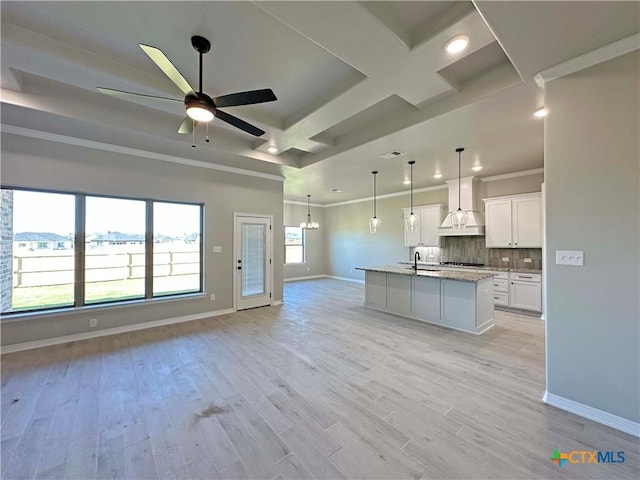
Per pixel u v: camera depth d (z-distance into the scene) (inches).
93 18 80.1
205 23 81.3
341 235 392.8
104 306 157.5
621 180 76.9
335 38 78.7
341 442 74.4
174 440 75.5
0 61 92.4
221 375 111.3
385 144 156.5
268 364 121.0
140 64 101.1
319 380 107.0
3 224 138.4
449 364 120.2
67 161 147.8
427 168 209.3
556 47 77.0
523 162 192.1
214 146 163.2
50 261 148.4
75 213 153.8
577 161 83.4
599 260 80.4
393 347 139.6
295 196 347.9
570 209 84.9
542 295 191.9
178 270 190.4
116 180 162.2
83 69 95.0
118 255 167.9
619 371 77.8
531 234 205.8
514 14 66.2
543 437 75.2
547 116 88.4
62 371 114.8
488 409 88.0
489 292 171.5
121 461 68.4
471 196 233.9
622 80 76.3
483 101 108.9
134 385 103.8
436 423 81.6
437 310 178.1
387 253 334.3
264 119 137.2
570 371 85.8
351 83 107.0
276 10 68.7
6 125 131.4
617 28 69.7
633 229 75.5
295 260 388.8
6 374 112.0
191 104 87.1
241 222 215.8
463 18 73.0
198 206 199.5
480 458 68.4
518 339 150.3
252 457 69.6
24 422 82.7
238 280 213.6
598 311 80.8
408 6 74.5
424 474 64.0
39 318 140.9
